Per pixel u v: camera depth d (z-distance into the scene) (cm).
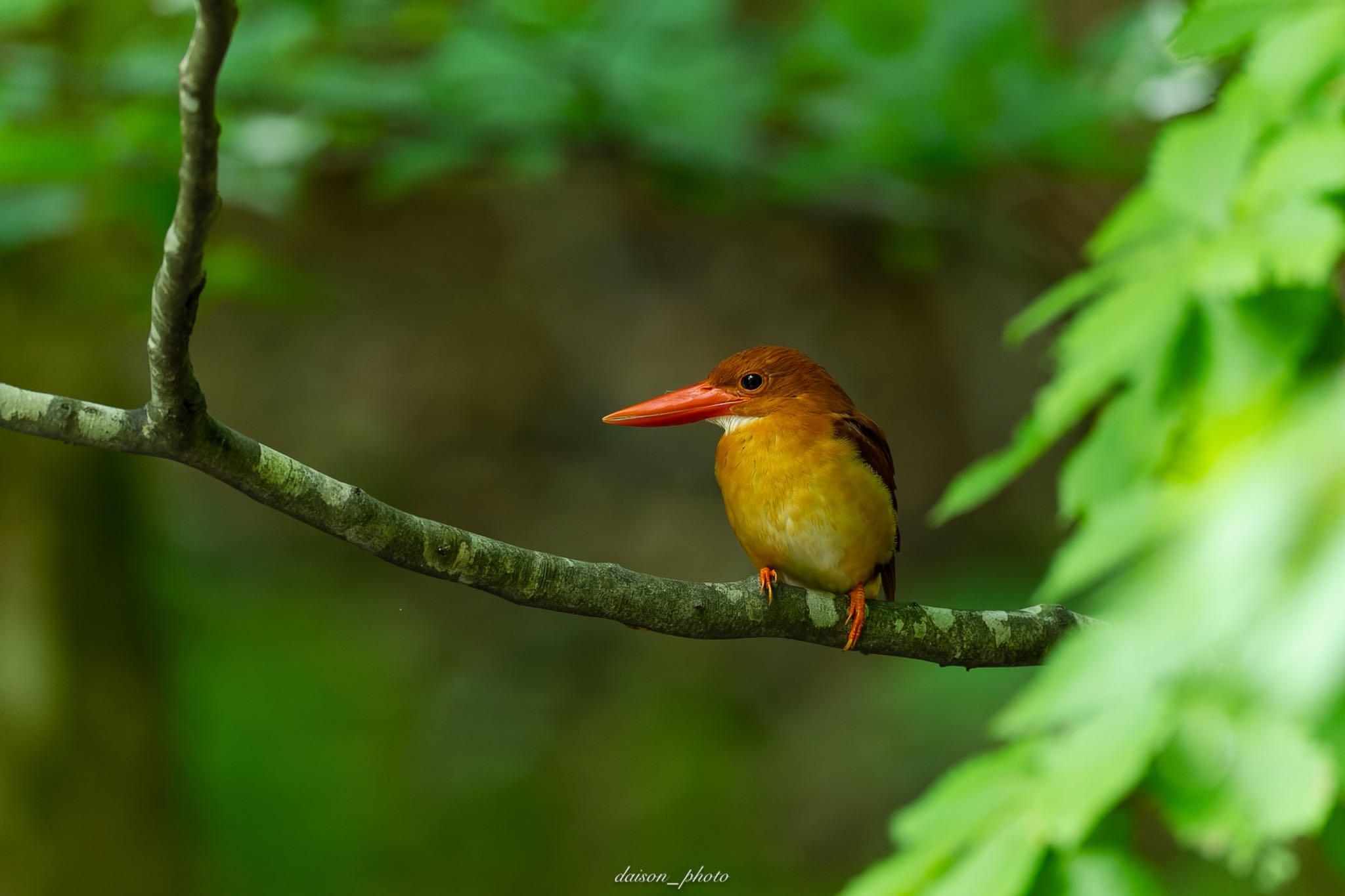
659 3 878
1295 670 144
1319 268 237
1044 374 1670
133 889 1106
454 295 1914
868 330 1756
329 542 1975
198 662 1730
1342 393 158
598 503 1864
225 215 1631
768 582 546
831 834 1545
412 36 899
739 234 1838
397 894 1597
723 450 679
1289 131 270
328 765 1706
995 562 1338
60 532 1098
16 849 1044
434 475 1873
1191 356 252
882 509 648
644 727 1759
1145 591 178
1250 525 155
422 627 1916
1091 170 913
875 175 966
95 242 955
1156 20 848
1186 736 219
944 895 248
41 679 1072
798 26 1005
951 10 873
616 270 1875
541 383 1906
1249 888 651
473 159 895
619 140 923
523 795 1712
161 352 346
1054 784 234
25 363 1060
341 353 1923
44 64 785
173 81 777
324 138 861
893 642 561
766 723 1728
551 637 1889
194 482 1939
